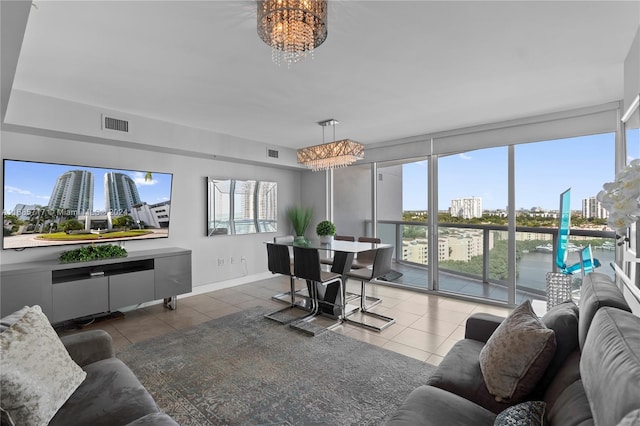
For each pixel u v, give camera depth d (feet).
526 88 9.59
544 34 6.69
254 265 18.42
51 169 11.15
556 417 3.52
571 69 8.33
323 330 10.91
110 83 9.07
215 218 16.33
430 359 8.95
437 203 15.46
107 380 5.23
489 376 4.90
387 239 17.52
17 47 5.59
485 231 14.01
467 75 8.67
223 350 9.49
